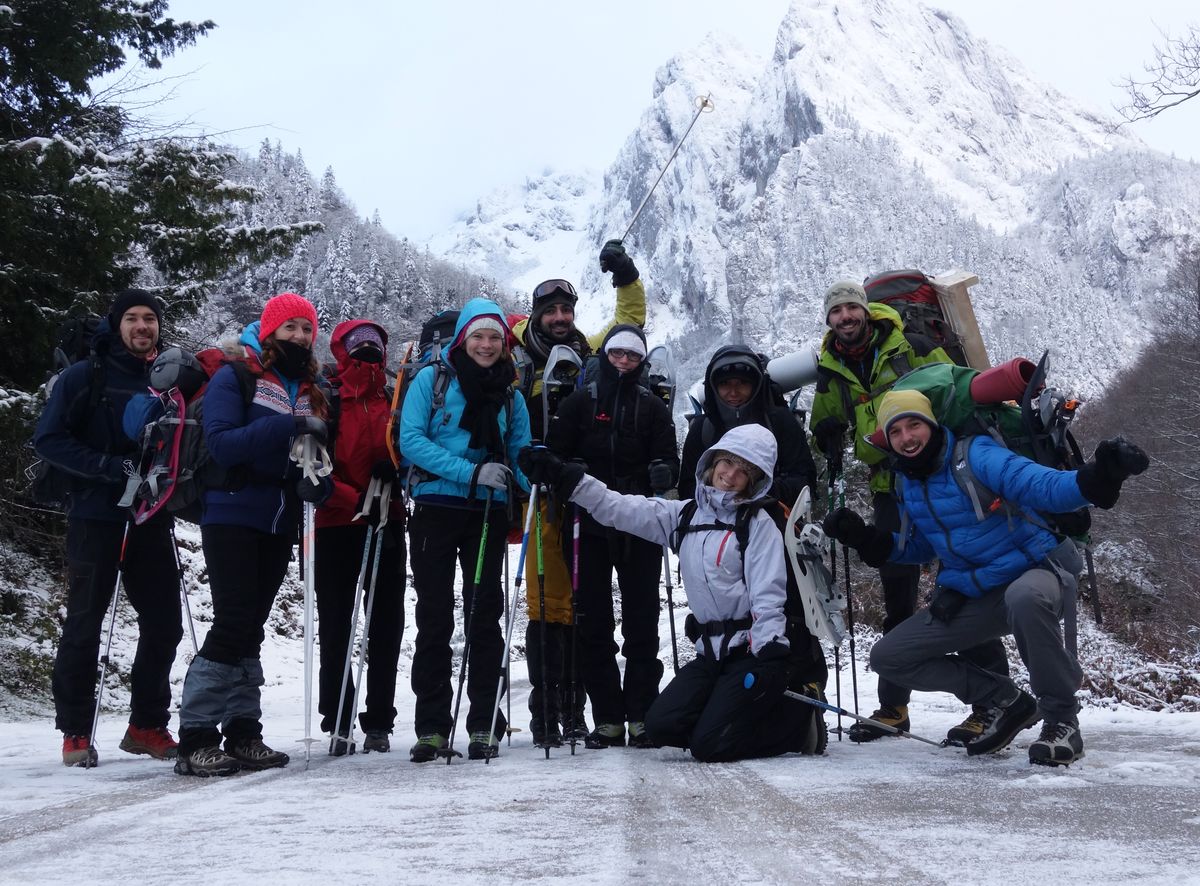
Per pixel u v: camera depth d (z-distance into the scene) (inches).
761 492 195.3
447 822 120.8
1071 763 167.6
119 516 209.0
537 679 229.3
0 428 421.1
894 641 185.8
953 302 232.1
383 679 227.8
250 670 189.3
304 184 5644.7
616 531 221.0
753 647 183.9
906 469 182.4
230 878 93.7
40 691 430.3
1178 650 839.7
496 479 198.8
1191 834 107.5
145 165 534.0
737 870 92.0
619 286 263.4
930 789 139.9
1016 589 171.8
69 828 123.7
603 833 111.2
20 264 470.3
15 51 496.4
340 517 221.8
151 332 213.2
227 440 181.9
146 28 607.8
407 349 231.1
